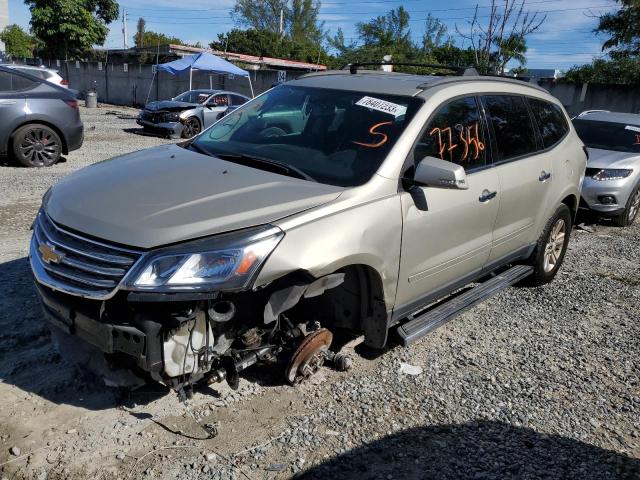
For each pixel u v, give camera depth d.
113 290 2.80
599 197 8.76
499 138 4.70
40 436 3.08
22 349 3.85
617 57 27.31
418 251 3.84
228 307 2.99
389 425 3.44
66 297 3.01
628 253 7.61
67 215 3.11
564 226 5.97
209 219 2.96
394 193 3.64
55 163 10.61
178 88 29.73
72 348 3.27
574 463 3.24
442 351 4.42
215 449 3.09
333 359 3.94
